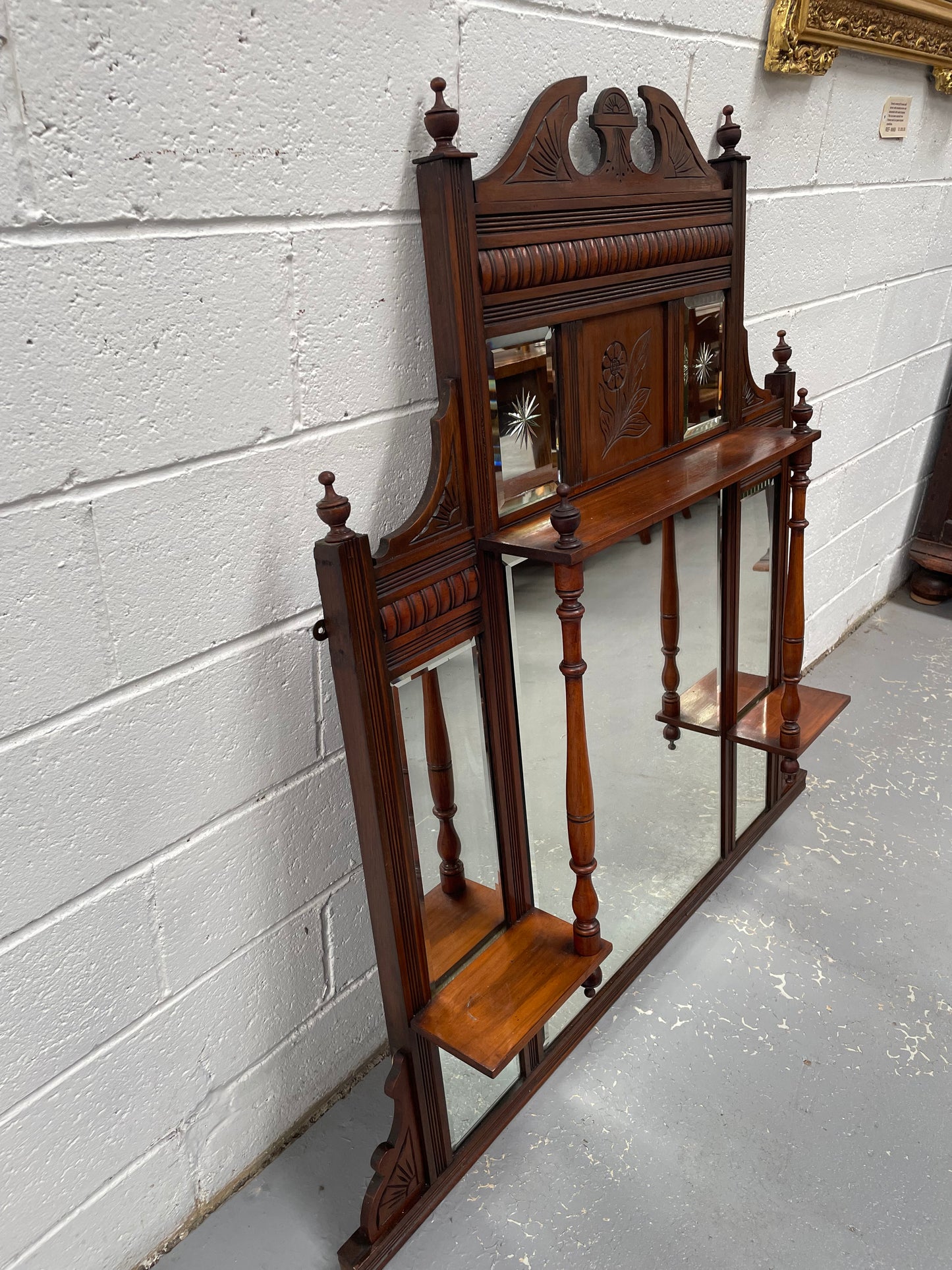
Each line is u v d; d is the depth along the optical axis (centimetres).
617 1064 133
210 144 80
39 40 68
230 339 87
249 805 105
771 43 142
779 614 169
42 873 87
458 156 90
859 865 170
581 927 112
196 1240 113
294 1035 121
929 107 200
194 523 90
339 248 94
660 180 120
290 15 82
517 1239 110
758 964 149
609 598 126
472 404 99
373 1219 106
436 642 101
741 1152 119
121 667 88
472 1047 100
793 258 173
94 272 76
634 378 123
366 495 106
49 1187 97
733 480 121
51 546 80
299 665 106
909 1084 128
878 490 247
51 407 76
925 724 214
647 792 144
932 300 237
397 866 100
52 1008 92
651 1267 106
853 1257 107
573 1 109
